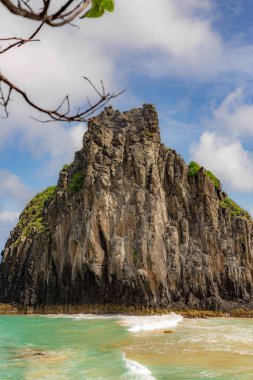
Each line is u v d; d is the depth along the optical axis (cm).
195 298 6612
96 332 4416
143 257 6431
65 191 7375
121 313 6281
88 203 6919
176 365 2911
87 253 6556
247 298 6838
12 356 3183
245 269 7050
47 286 6881
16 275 7550
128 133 7644
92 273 6481
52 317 6191
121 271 6438
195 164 7725
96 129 7769
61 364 2917
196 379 2542
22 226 8544
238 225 7294
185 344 3697
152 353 3319
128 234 6712
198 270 6731
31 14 350
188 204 7388
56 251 6975
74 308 6569
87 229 6662
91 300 6519
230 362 2995
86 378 2548
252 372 2706
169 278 6600
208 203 7306
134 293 6325
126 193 7025
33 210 8731
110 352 3325
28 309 6788
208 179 7488
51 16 359
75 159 8038
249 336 4181
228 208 7631
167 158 7581
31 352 3325
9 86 385
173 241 6862
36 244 7281
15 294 7312
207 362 2995
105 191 6925
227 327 4944
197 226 7219
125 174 7200
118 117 7938
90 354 3253
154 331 4472
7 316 6425
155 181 7169
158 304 6319
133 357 3175
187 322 5494
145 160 7331
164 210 7162
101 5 400
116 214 6825
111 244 6638
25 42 416
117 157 7306
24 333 4394
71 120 424
